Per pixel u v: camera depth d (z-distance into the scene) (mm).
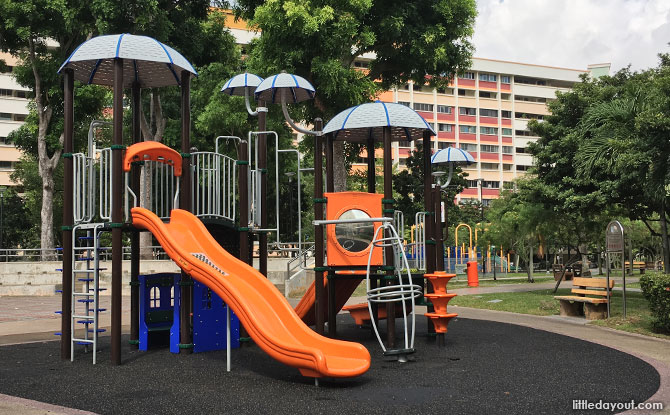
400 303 10234
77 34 25422
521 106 84875
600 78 17781
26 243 51250
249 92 11086
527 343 8852
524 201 22688
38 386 6219
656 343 8727
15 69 27406
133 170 9078
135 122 9500
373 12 21312
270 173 31359
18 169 45812
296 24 19016
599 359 7434
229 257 7621
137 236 9305
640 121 9852
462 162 13922
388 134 8203
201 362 7723
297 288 18531
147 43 7941
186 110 8703
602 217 20109
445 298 8836
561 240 26078
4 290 22250
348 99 20359
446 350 8375
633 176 12320
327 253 8258
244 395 5707
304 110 22484
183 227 8312
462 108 80938
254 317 6371
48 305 17844
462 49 23156
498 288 22031
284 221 43125
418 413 4914
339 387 6027
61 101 27094
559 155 16516
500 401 5309
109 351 8703
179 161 8664
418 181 37938
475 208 54625
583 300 11867
